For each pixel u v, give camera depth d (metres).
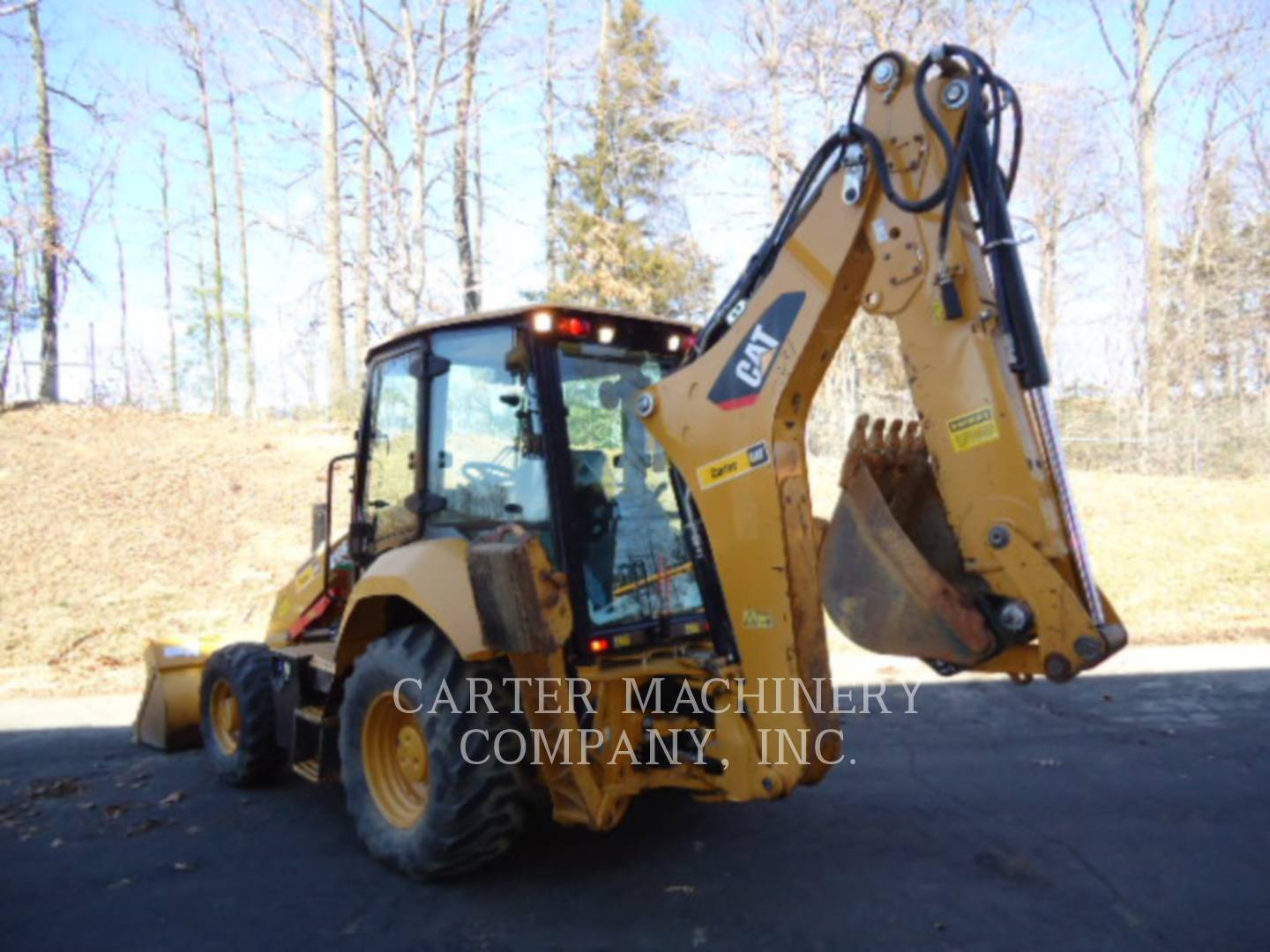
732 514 3.61
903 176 3.32
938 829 4.58
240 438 17.06
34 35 20.59
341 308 16.09
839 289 3.46
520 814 3.95
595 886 4.02
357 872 4.25
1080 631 3.01
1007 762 5.64
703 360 3.71
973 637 3.29
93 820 5.03
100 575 11.20
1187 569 11.38
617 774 3.86
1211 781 5.23
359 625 4.51
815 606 3.57
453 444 4.35
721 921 3.68
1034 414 3.15
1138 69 21.70
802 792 5.17
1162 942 3.46
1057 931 3.56
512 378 4.10
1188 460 17.58
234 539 12.50
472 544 3.71
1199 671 7.94
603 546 4.06
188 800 5.36
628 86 21.31
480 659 3.93
